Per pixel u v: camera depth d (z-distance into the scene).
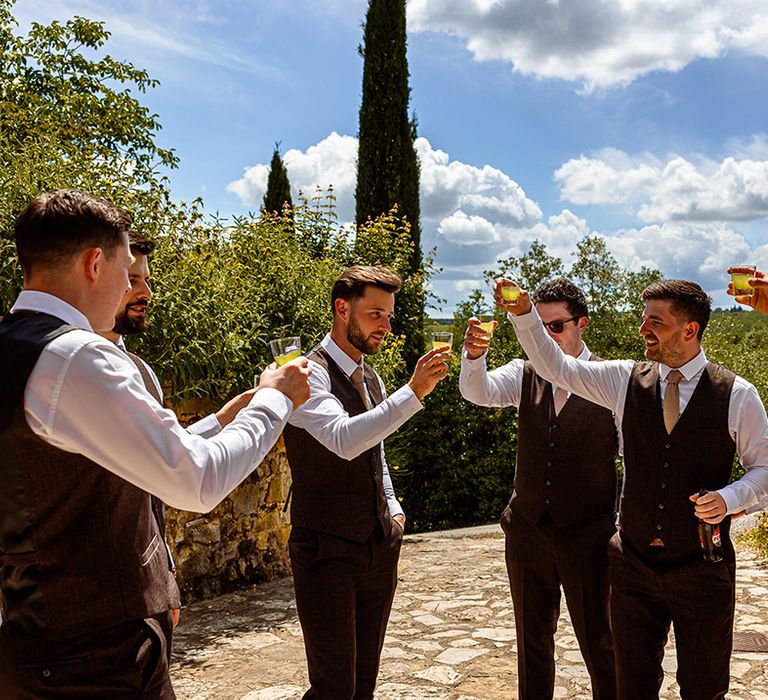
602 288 14.44
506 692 4.09
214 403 6.19
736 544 7.36
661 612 2.90
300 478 2.96
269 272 7.08
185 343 5.60
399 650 4.79
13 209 4.91
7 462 1.73
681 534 2.78
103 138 15.02
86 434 1.68
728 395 2.82
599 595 3.25
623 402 3.01
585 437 3.30
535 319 3.04
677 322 2.83
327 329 7.22
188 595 5.95
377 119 14.07
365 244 11.01
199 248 6.21
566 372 3.08
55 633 1.77
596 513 3.28
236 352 6.05
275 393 2.00
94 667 1.80
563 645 4.84
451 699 3.98
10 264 4.79
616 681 3.01
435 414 12.13
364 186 14.10
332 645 2.83
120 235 1.89
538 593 3.37
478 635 5.09
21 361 1.70
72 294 1.83
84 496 1.76
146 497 1.95
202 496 1.72
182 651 4.78
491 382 3.53
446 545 8.54
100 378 1.67
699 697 2.74
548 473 3.31
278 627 5.28
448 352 2.81
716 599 2.75
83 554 1.78
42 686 1.77
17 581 1.79
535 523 3.34
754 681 4.14
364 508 2.94
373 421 2.75
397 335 11.68
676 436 2.83
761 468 2.77
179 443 1.71
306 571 2.88
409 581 6.63
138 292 2.92
